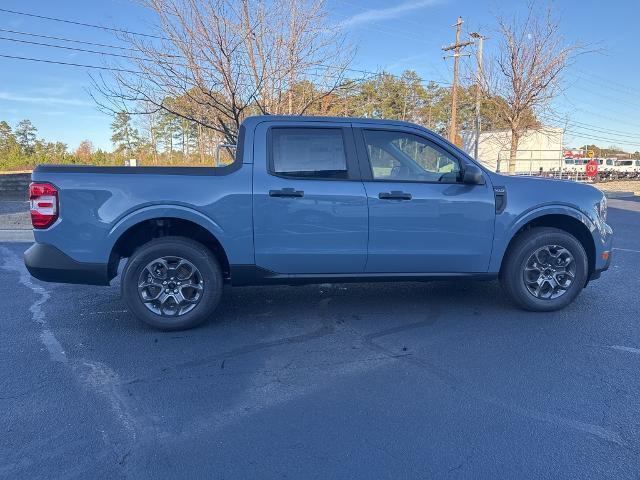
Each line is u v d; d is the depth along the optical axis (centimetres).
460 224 473
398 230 464
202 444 283
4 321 495
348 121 469
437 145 479
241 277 459
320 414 314
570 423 303
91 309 534
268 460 268
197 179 445
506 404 326
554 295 505
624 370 375
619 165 5838
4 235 1001
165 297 456
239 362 394
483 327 469
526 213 484
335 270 468
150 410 321
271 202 447
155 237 486
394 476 254
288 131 459
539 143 3306
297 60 962
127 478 254
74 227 436
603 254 512
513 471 258
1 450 277
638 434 291
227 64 891
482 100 2562
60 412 318
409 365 386
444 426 300
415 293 587
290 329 468
